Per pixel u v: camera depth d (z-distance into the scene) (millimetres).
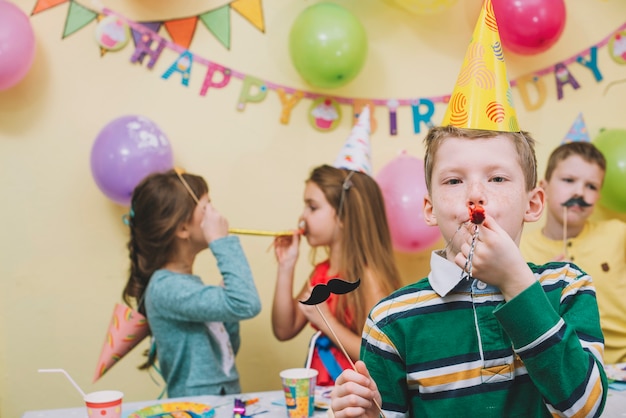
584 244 2230
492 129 976
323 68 2107
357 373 887
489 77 1008
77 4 2217
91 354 2223
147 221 1821
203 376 1731
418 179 2164
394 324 947
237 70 2330
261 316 2348
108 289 2232
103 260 2232
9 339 2172
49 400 2193
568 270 957
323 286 913
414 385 934
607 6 2518
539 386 819
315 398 1499
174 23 2281
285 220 2367
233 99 2330
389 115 2439
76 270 2217
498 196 899
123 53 2250
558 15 2229
